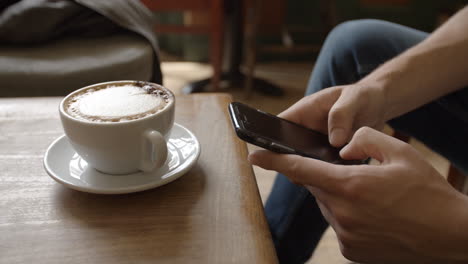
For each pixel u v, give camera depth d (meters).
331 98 0.56
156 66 1.26
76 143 0.43
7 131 0.56
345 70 0.74
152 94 0.48
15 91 1.00
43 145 0.53
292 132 0.48
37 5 1.12
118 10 1.23
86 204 0.42
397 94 0.60
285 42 2.05
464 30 0.65
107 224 0.39
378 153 0.41
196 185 0.46
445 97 0.71
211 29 1.94
